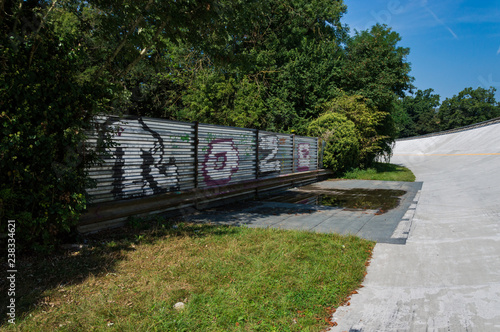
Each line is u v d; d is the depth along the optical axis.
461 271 3.96
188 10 5.34
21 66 3.78
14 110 3.75
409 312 3.03
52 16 4.77
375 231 5.86
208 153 7.98
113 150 5.45
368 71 20.72
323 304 3.11
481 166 17.30
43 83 3.94
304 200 9.57
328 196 10.43
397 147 57.69
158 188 6.48
